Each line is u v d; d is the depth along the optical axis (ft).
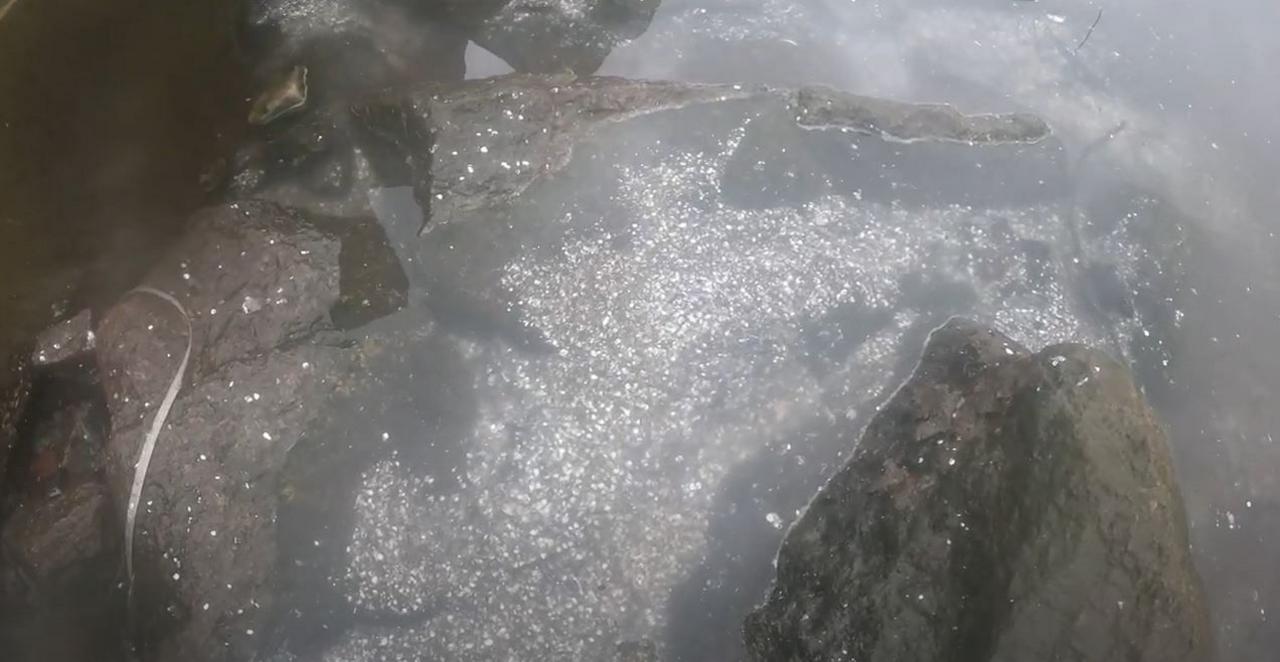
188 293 4.09
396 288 4.16
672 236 4.30
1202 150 4.79
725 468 4.03
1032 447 3.47
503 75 4.44
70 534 3.84
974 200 4.53
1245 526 4.15
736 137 4.42
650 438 4.05
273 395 3.94
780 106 4.45
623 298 4.20
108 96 4.09
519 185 4.24
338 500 3.92
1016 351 3.94
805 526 3.85
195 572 3.78
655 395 4.10
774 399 4.13
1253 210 4.70
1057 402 3.48
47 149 3.94
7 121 3.84
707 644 3.84
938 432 3.77
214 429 3.88
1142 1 5.12
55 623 3.83
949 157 4.52
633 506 3.97
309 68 4.50
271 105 4.39
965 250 4.45
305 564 3.85
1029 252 4.48
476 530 3.92
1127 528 3.35
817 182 4.44
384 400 4.03
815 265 4.33
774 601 3.78
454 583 3.88
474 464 3.99
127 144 4.12
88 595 3.86
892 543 3.60
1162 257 4.52
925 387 3.98
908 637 3.47
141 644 3.77
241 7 4.50
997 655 3.32
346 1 4.61
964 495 3.55
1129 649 3.32
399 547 3.91
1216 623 3.99
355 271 4.16
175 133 4.24
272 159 4.34
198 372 3.97
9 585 3.84
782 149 4.43
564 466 4.00
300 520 3.88
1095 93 4.87
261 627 3.80
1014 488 3.46
